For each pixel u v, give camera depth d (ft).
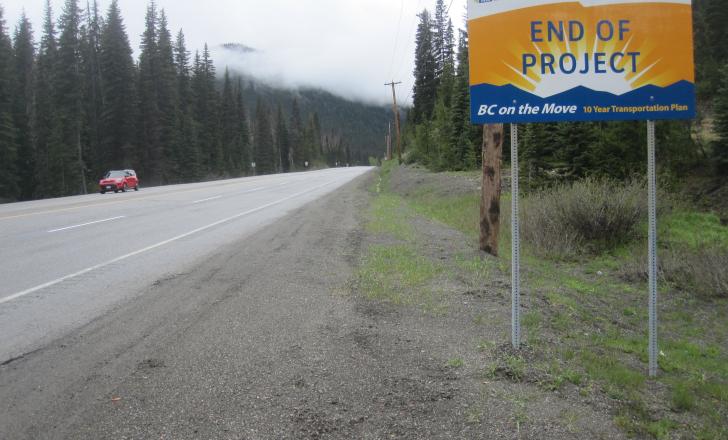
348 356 14.82
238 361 14.40
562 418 11.69
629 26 15.21
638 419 12.16
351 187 106.22
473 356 14.85
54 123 167.94
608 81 15.30
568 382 13.52
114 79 193.47
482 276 25.50
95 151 195.00
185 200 73.26
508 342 16.06
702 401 14.03
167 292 21.81
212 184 129.80
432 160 128.57
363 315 18.62
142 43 215.72
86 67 210.79
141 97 204.85
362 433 11.00
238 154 301.02
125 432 10.88
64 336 16.47
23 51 208.03
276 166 399.44
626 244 43.01
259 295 21.20
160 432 10.90
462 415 11.68
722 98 56.03
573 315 21.63
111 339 16.16
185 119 232.73
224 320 17.95
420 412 11.80
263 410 11.81
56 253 31.04
